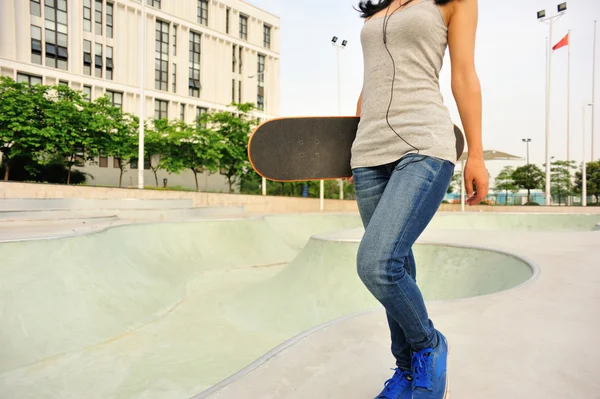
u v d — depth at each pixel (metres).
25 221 8.70
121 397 3.65
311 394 1.64
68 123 18.59
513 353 2.06
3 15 21.11
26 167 19.48
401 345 1.46
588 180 34.81
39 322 4.54
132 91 26.19
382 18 1.42
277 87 35.50
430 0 1.36
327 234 7.21
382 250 1.20
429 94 1.33
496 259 5.28
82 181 22.88
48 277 5.05
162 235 9.35
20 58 21.75
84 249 6.04
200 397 1.61
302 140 1.65
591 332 2.34
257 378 1.78
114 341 4.88
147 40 26.89
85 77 24.11
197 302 6.65
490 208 25.52
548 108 22.94
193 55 29.70
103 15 24.97
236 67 32.44
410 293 1.26
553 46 23.69
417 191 1.23
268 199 23.64
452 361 1.98
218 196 21.14
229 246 10.50
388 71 1.37
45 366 4.10
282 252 11.53
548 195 23.30
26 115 17.36
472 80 1.34
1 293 4.45
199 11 29.97
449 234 7.37
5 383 3.74
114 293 5.83
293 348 2.09
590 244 5.95
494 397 1.64
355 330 2.35
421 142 1.28
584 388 1.71
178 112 28.70
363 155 1.40
